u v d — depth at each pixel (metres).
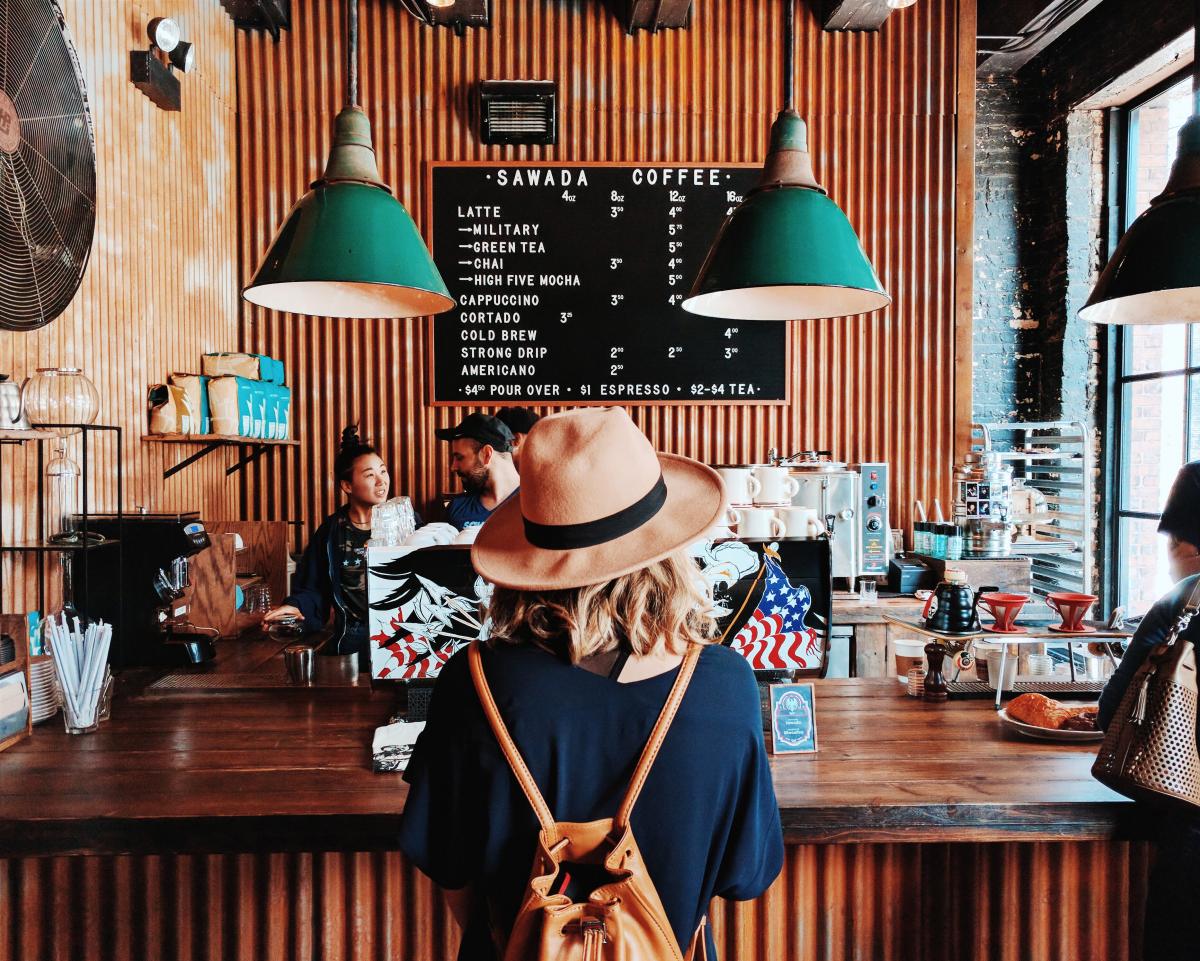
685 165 4.19
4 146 2.25
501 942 0.92
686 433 4.32
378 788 1.55
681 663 0.94
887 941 1.75
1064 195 4.48
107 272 2.96
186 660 2.48
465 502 3.28
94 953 1.70
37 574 2.52
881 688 2.22
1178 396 4.08
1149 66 3.95
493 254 4.20
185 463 3.46
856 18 4.11
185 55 3.27
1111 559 4.50
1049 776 1.59
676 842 0.89
